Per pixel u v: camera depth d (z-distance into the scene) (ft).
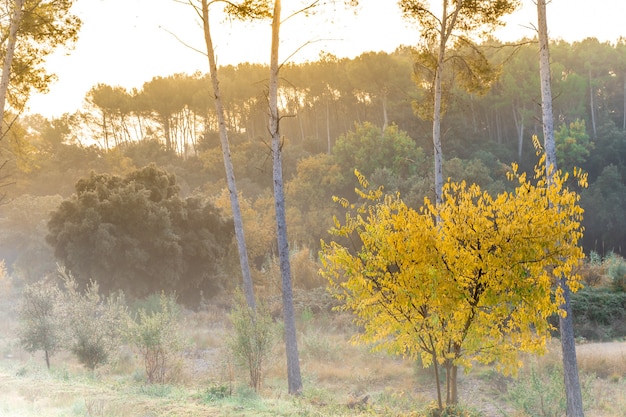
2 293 131.95
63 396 37.35
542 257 35.37
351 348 75.72
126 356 70.49
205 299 129.59
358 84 318.04
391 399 49.88
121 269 114.32
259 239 156.76
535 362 60.70
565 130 331.57
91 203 116.26
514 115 341.82
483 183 217.77
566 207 35.50
